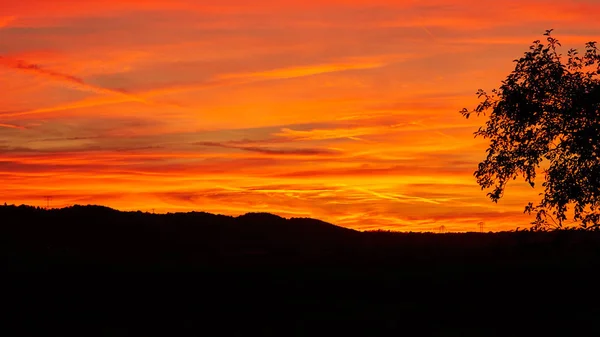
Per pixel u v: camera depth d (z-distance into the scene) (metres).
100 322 97.38
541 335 87.88
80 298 115.06
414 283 125.25
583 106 87.50
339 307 107.38
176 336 87.50
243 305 109.94
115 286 125.88
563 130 89.50
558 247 92.31
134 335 87.94
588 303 105.25
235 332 89.88
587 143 87.06
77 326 94.12
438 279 126.81
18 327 92.75
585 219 89.94
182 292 121.44
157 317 101.38
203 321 98.06
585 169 88.75
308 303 111.31
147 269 144.38
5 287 120.94
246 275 137.25
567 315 99.00
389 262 155.38
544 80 89.19
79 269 141.38
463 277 125.19
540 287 113.50
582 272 117.94
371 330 91.31
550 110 89.56
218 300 114.75
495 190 93.38
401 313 102.00
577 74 89.88
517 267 125.19
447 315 100.81
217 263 161.12
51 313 102.94
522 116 89.44
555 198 89.31
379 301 112.69
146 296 118.12
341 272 140.50
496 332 89.81
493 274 123.94
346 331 90.75
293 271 143.50
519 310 102.56
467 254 152.75
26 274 133.25
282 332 90.44
